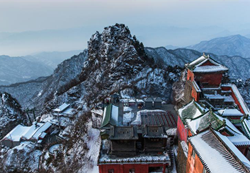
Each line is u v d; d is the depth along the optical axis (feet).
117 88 262.47
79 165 135.85
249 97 202.90
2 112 322.75
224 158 64.39
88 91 328.70
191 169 83.51
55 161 165.07
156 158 104.53
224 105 135.44
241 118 105.81
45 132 243.60
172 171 107.86
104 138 127.24
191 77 147.95
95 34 399.44
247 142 79.00
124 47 327.47
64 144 183.21
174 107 185.37
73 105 311.88
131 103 190.49
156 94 255.70
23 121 331.98
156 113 170.30
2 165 193.88
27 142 225.76
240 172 56.95
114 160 102.94
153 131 108.58
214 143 72.49
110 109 158.92
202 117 97.55
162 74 274.77
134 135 105.50
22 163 193.16
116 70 303.48
